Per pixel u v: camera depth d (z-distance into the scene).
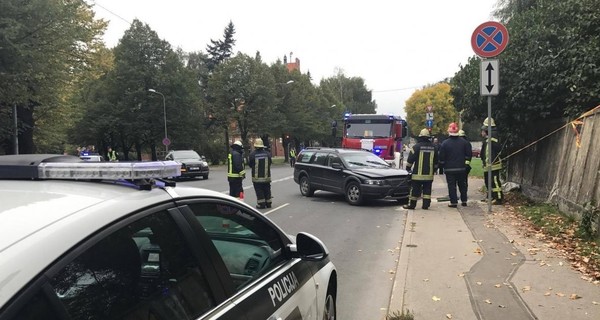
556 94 10.37
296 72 62.56
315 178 14.45
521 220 8.95
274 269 2.98
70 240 1.63
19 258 1.47
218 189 18.33
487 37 9.53
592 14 9.97
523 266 6.00
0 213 1.73
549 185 10.08
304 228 9.67
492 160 11.27
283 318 2.70
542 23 11.22
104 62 27.78
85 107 48.50
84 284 1.64
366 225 9.88
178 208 2.28
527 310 4.62
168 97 47.84
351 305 5.21
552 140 10.23
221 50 65.94
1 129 23.17
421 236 8.15
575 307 4.65
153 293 1.93
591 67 9.38
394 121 20.89
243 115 49.75
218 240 2.60
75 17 19.03
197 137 51.12
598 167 7.16
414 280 5.70
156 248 2.03
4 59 15.91
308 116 58.59
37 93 19.33
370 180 12.48
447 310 4.74
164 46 48.75
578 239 6.95
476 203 11.83
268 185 12.68
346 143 21.08
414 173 11.48
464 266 6.16
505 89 11.43
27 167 2.28
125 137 51.22
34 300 1.44
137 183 2.22
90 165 2.23
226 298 2.29
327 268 3.81
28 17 16.11
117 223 1.85
